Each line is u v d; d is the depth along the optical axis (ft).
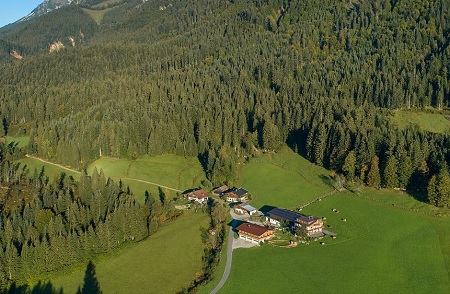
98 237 444.14
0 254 403.34
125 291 394.73
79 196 530.27
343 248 459.32
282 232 498.28
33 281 401.49
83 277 411.54
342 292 387.55
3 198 522.47
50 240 426.51
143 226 488.02
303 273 416.26
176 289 398.01
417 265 422.82
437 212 501.97
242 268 425.28
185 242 472.03
